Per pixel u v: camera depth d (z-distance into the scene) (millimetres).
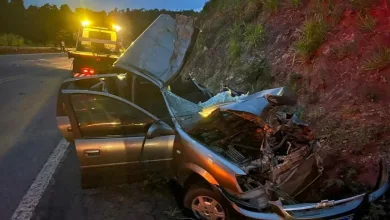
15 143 6387
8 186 4652
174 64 5277
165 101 4797
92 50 13000
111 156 4184
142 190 4660
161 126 4148
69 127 5027
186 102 5102
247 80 8258
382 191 3436
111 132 4246
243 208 3346
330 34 6539
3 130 7176
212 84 10023
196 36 5441
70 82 5207
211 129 4238
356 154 4535
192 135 4207
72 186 4738
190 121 4328
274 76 7469
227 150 4129
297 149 3758
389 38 5457
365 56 5613
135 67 5090
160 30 5418
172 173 4250
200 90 6723
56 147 6230
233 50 9625
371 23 5824
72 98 4184
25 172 5129
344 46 6008
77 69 11133
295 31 7906
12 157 5691
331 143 4934
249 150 4211
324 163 4598
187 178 3965
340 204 3232
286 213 3123
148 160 4262
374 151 4414
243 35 10109
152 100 4922
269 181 3652
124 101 4262
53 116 8477
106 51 13219
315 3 7559
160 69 5180
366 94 5133
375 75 5234
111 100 4254
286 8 8859
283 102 4020
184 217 3990
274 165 3762
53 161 5570
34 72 18000
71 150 6102
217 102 5117
